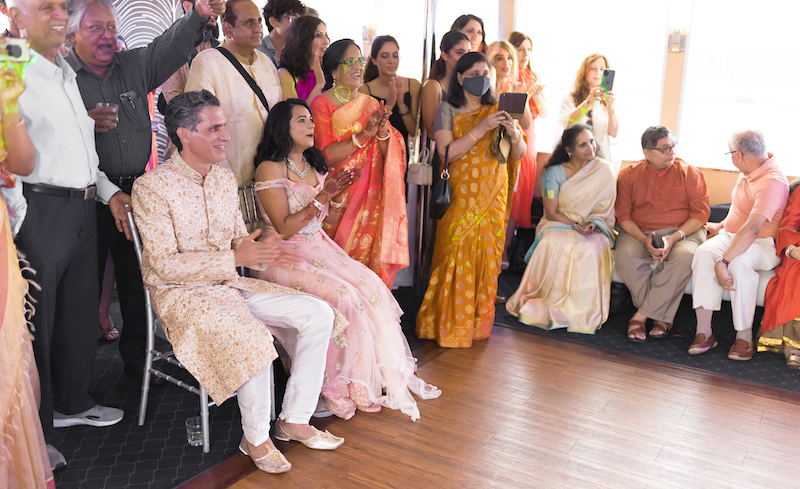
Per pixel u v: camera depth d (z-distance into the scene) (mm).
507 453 2547
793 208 3473
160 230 2320
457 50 3711
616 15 4754
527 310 3941
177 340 2332
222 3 2723
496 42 4395
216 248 2477
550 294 3930
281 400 2904
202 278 2336
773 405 3010
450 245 3525
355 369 2795
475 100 3510
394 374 2910
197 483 2307
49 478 2098
